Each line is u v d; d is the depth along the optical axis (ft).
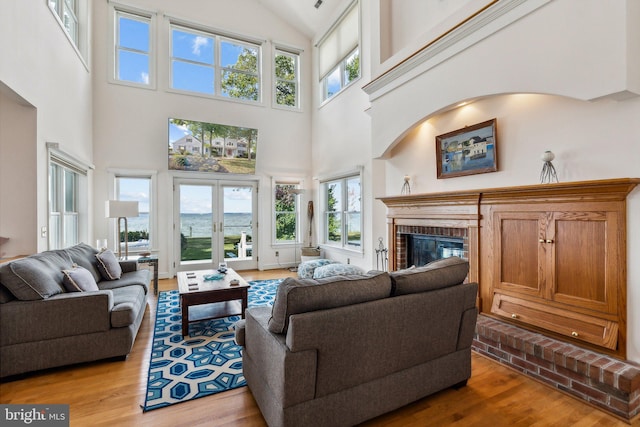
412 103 11.26
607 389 6.27
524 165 8.81
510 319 8.82
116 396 6.74
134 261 13.73
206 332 10.37
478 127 9.96
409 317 6.04
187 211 19.27
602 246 7.01
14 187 10.26
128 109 17.70
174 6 18.78
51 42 11.59
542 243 8.11
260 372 5.95
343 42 19.04
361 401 5.67
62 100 12.66
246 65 21.15
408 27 12.41
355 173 17.87
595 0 6.48
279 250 21.79
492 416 6.15
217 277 11.89
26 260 8.00
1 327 7.23
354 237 18.34
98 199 16.93
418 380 6.35
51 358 7.62
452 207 10.62
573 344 7.41
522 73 7.79
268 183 21.43
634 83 6.19
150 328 10.69
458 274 7.02
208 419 6.01
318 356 5.17
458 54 9.48
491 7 8.30
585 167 7.47
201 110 19.48
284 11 21.20
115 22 17.67
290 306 5.12
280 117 21.74
